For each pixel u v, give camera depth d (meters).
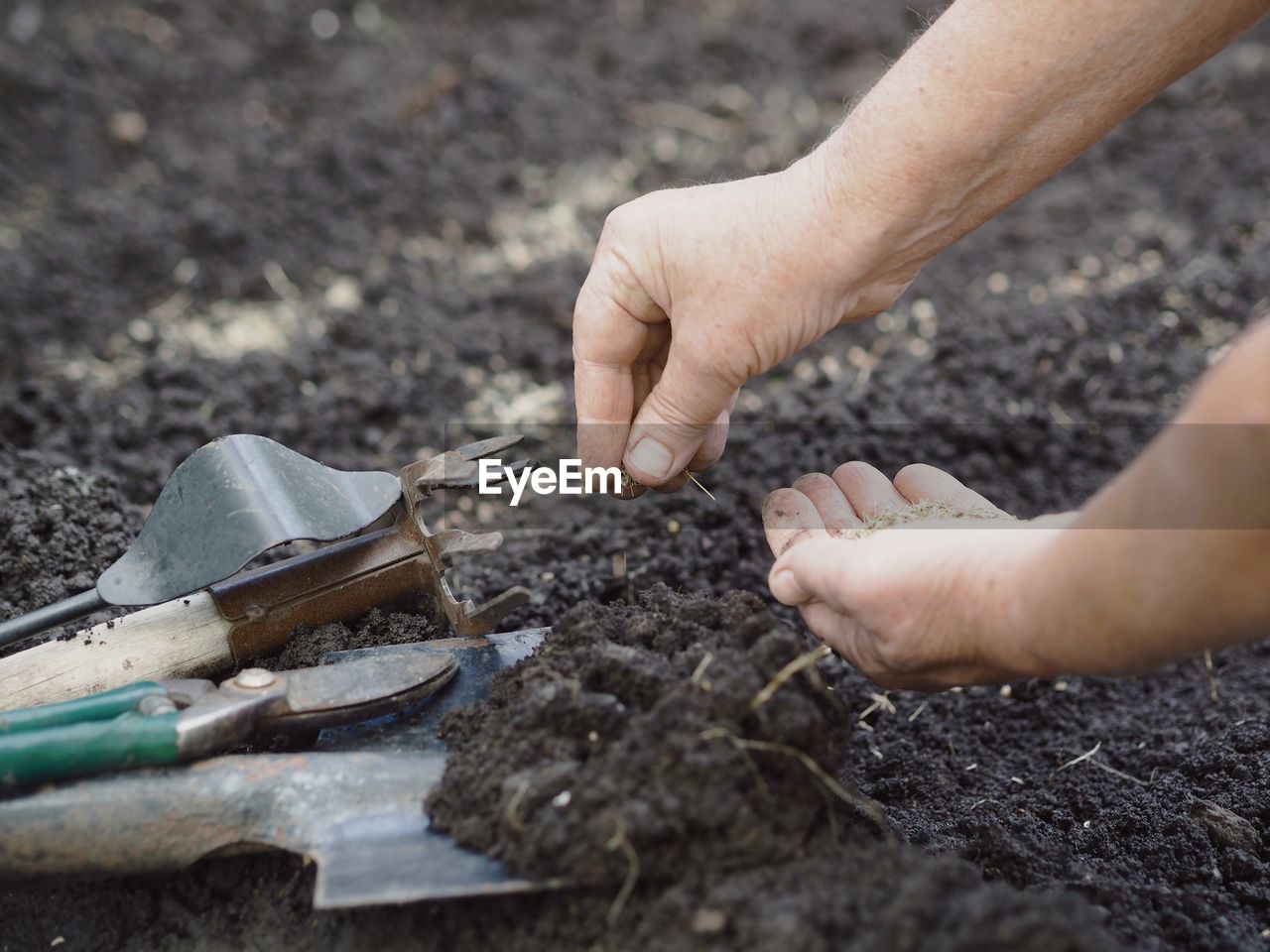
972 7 1.41
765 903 1.11
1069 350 2.85
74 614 1.44
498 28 4.32
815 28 4.35
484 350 2.95
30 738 1.22
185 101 3.83
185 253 3.25
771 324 1.52
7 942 1.38
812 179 1.49
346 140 3.65
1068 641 1.15
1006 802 1.68
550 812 1.16
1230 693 1.97
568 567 2.13
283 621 1.54
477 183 3.60
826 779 1.23
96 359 2.89
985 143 1.44
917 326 3.05
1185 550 1.01
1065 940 1.01
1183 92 3.86
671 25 4.38
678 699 1.21
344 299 3.17
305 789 1.26
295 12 4.22
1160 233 3.34
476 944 1.21
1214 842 1.57
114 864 1.24
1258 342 0.96
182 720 1.25
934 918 1.06
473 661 1.49
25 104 3.65
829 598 1.35
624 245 1.56
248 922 1.35
